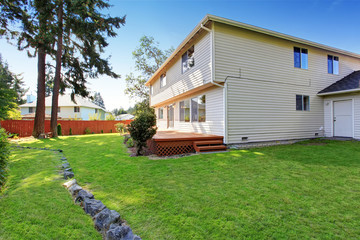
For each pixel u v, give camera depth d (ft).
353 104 29.40
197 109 31.45
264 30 25.81
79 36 41.29
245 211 8.43
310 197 9.75
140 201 9.53
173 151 22.49
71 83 47.75
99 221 7.41
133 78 80.33
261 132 26.66
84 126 60.75
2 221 7.32
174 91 36.65
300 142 29.14
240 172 14.23
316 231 7.00
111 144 31.14
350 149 22.02
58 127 50.57
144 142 21.90
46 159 18.31
